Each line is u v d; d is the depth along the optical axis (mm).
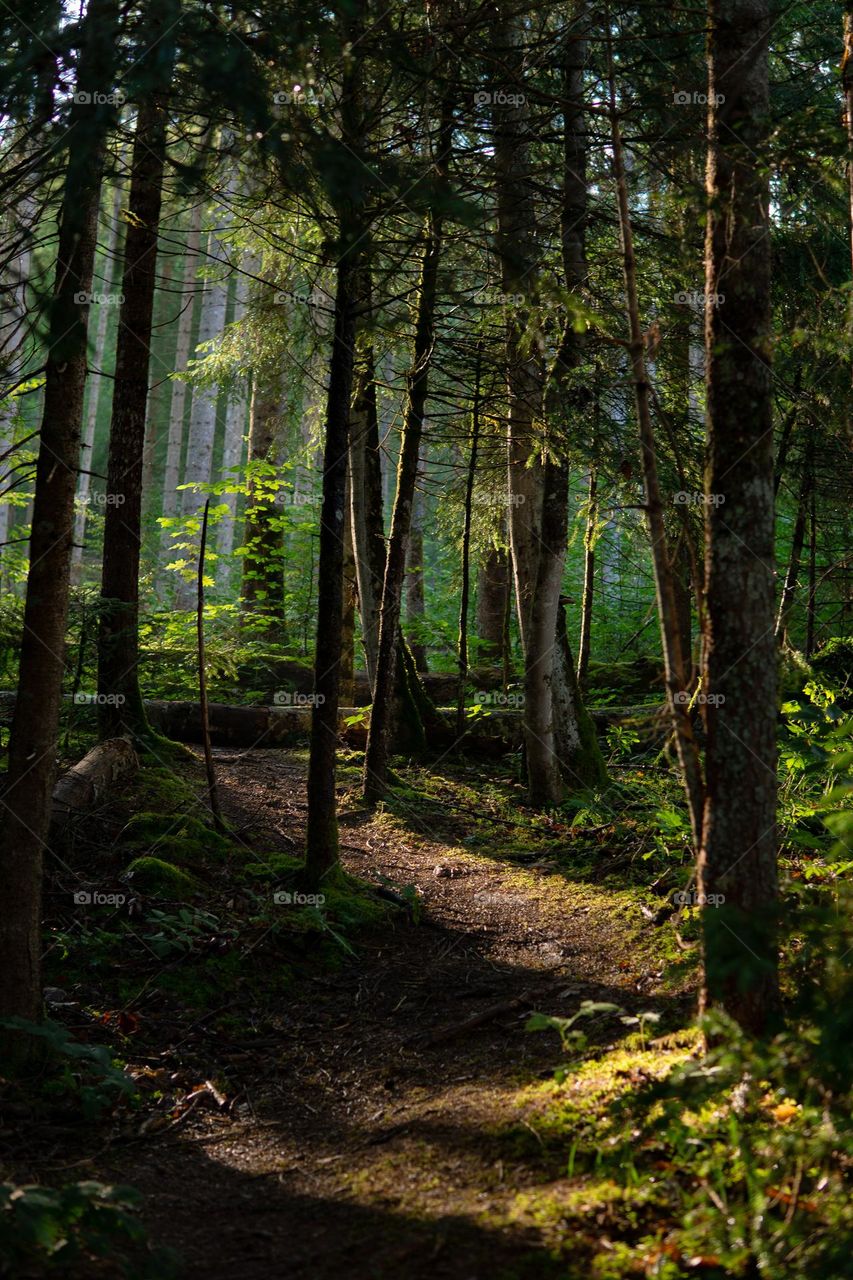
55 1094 4344
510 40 7246
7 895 4504
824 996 3072
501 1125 3877
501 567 15016
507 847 8234
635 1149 3393
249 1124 4324
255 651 11594
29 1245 3014
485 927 6586
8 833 4539
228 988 5605
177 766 8781
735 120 3852
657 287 8305
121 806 7406
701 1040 3957
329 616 6801
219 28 4199
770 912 3109
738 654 3691
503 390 9305
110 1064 4406
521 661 13609
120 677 8672
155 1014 5258
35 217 4645
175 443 23078
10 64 4074
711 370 3789
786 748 7035
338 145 4430
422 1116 4152
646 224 8344
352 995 5703
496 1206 3285
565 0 6285
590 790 9211
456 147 7652
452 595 18172
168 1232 3418
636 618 15984
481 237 6770
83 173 4070
